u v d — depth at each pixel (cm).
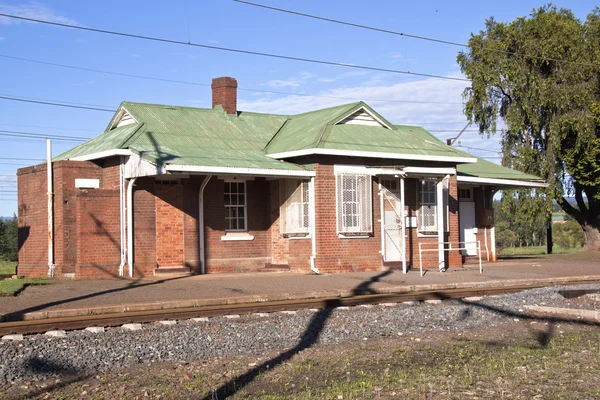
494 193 2877
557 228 7706
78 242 1886
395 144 2261
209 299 1428
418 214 2322
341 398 815
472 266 2466
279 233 2197
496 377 909
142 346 1065
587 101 3419
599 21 3550
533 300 1623
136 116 2205
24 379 905
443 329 1329
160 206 2003
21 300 1416
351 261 2141
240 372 963
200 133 2227
